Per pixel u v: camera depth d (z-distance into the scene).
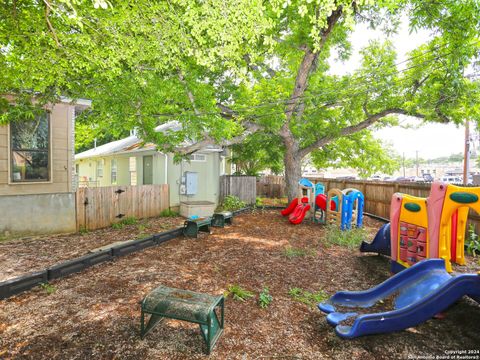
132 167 13.46
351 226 8.64
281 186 18.55
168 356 2.64
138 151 11.88
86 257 4.91
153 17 3.41
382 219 10.25
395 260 5.03
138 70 4.70
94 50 3.71
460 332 3.17
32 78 4.12
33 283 4.08
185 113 7.24
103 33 3.57
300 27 7.73
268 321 3.36
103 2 2.28
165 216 10.36
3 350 2.66
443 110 9.35
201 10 3.13
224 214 8.96
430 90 9.39
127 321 3.22
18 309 3.45
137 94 6.28
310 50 8.25
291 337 3.04
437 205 4.38
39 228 7.24
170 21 3.48
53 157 7.52
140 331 3.02
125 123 7.14
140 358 2.60
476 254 6.07
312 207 10.20
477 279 2.81
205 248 6.37
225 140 9.52
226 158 17.56
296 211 10.05
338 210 8.82
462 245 5.35
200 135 8.43
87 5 3.26
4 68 3.93
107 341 2.83
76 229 7.79
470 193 4.05
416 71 9.51
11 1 3.23
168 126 13.18
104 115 6.92
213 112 7.42
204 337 2.72
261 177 19.11
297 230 8.61
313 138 12.50
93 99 6.04
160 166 11.20
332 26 7.34
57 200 7.49
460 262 5.34
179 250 6.14
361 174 19.81
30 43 3.57
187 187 11.32
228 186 14.63
